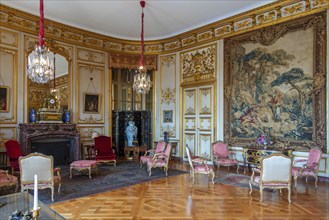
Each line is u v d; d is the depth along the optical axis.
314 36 6.45
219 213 4.07
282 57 7.01
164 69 10.26
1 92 7.25
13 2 7.13
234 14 7.92
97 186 5.67
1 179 4.71
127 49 10.32
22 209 3.35
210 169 6.05
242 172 7.25
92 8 7.49
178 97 9.80
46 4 7.20
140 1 7.06
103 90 9.73
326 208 4.30
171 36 9.93
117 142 10.05
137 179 6.38
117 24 8.80
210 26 8.62
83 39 9.20
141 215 3.97
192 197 4.91
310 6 6.53
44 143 7.95
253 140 7.54
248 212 4.12
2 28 7.31
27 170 4.46
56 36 8.50
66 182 6.02
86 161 6.77
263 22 7.43
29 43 7.89
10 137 7.38
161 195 5.03
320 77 6.30
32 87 8.40
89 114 9.30
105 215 3.97
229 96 8.18
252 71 7.65
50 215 3.11
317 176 5.95
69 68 8.82
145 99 10.71
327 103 6.19
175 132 9.84
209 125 8.76
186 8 7.55
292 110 6.79
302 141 6.57
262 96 7.40
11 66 7.48
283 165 4.62
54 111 8.16
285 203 4.56
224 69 8.36
